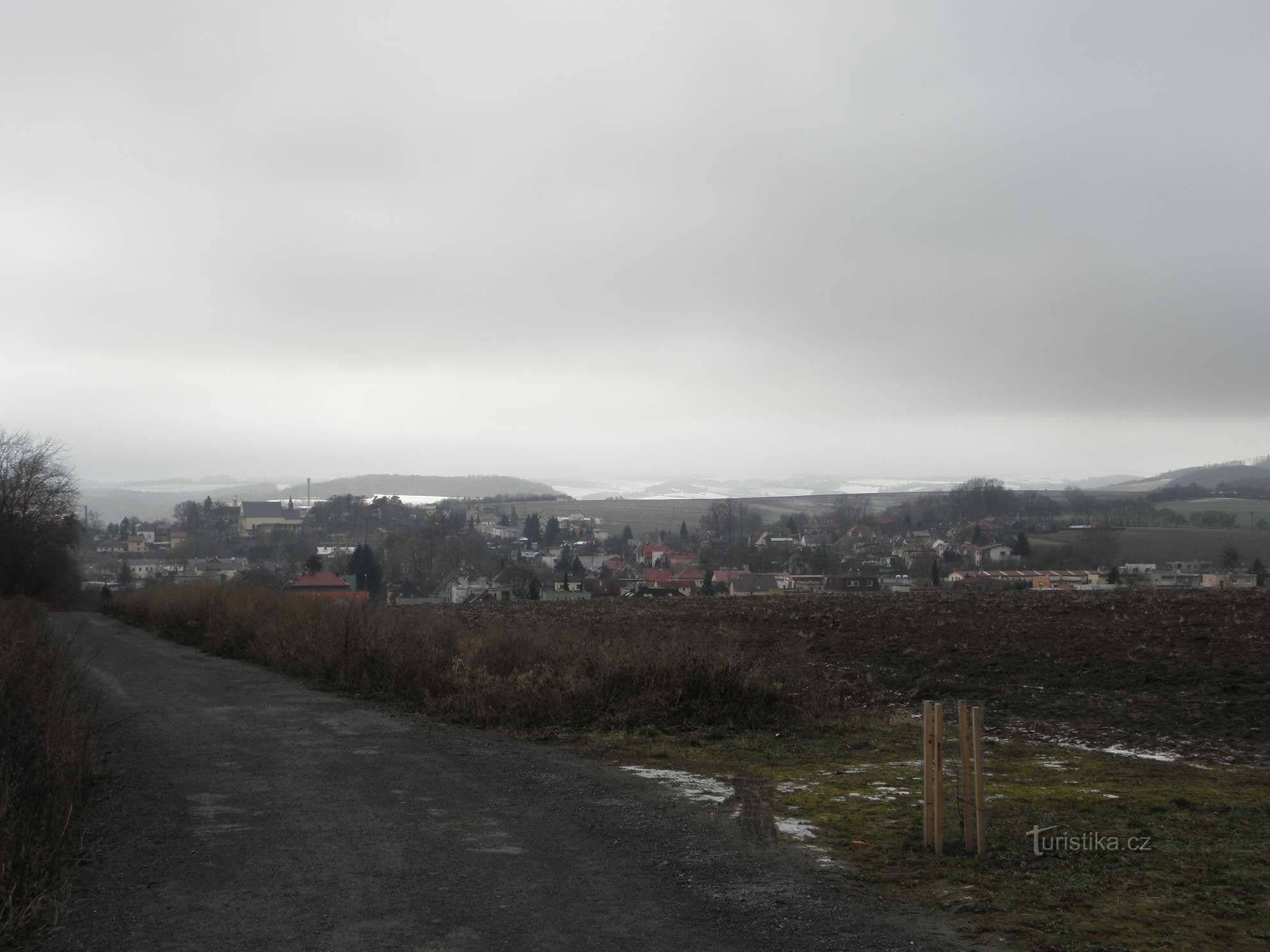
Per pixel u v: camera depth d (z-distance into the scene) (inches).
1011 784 406.9
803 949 240.1
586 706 583.8
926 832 322.3
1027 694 636.1
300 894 279.6
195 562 5605.3
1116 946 239.5
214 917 261.3
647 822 358.3
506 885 288.0
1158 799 375.9
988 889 282.7
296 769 453.1
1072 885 282.7
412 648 734.5
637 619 1289.4
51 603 2260.1
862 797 393.1
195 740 527.5
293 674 815.7
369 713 620.1
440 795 401.7
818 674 701.9
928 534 5408.5
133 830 348.5
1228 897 271.0
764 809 376.8
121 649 1058.1
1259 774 417.1
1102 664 725.9
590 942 243.9
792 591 3083.2
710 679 589.6
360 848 325.4
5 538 2151.8
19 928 252.5
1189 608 1186.0
